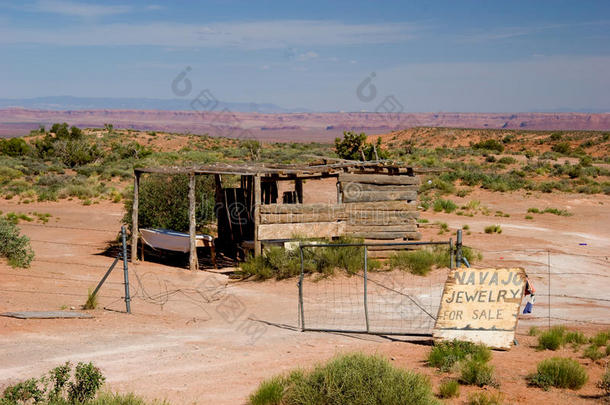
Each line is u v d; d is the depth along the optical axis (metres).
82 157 68.88
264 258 16.59
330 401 6.04
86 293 13.29
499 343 9.04
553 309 12.88
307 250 16.14
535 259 18.64
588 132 121.56
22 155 76.00
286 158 65.75
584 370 7.39
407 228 18.64
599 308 12.97
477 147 87.56
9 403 5.71
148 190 21.89
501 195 38.00
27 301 11.71
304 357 8.58
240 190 21.70
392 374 6.31
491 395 6.61
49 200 36.81
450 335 9.15
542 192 39.38
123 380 7.33
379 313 12.13
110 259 19.16
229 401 6.53
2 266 15.16
